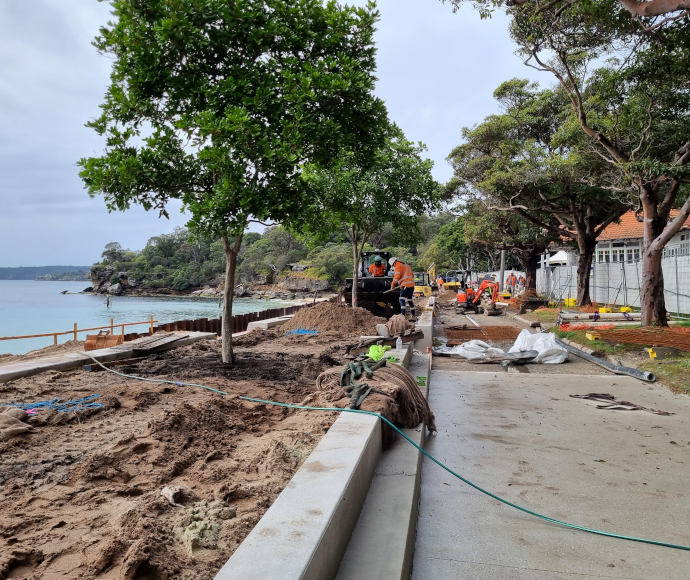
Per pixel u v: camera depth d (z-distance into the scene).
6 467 3.02
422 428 4.36
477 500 3.55
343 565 2.08
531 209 21.11
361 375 4.56
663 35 10.48
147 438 3.46
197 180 6.10
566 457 4.43
